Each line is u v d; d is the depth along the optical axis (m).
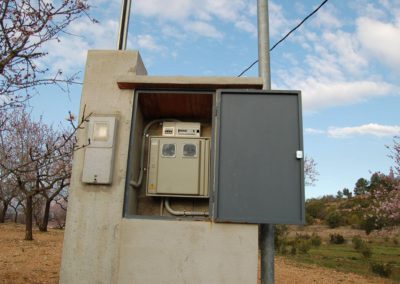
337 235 25.59
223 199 4.07
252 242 4.02
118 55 4.67
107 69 4.62
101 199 4.24
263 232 4.54
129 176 4.35
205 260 4.01
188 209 5.17
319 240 22.48
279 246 19.23
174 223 4.12
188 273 3.99
